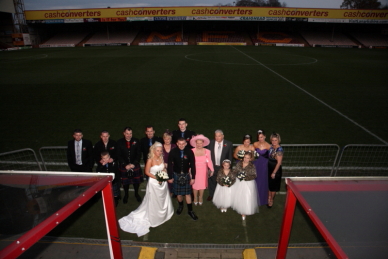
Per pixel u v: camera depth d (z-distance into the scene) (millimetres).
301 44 52000
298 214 5414
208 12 52594
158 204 4953
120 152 5785
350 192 2402
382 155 8219
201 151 5477
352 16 51219
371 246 1858
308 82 18266
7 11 49562
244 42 53875
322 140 9328
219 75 20484
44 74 21125
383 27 55875
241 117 11586
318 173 7312
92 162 6074
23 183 2555
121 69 23203
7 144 9203
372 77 20031
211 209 5676
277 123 10906
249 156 5031
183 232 4949
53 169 7609
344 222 2045
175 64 25922
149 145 6141
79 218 5309
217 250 4422
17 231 1845
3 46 51156
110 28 59938
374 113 12062
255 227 5102
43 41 56938
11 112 12367
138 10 52750
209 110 12492
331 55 35031
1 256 1597
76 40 55719
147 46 49469
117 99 14289
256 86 17047
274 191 5539
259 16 52312
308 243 4496
